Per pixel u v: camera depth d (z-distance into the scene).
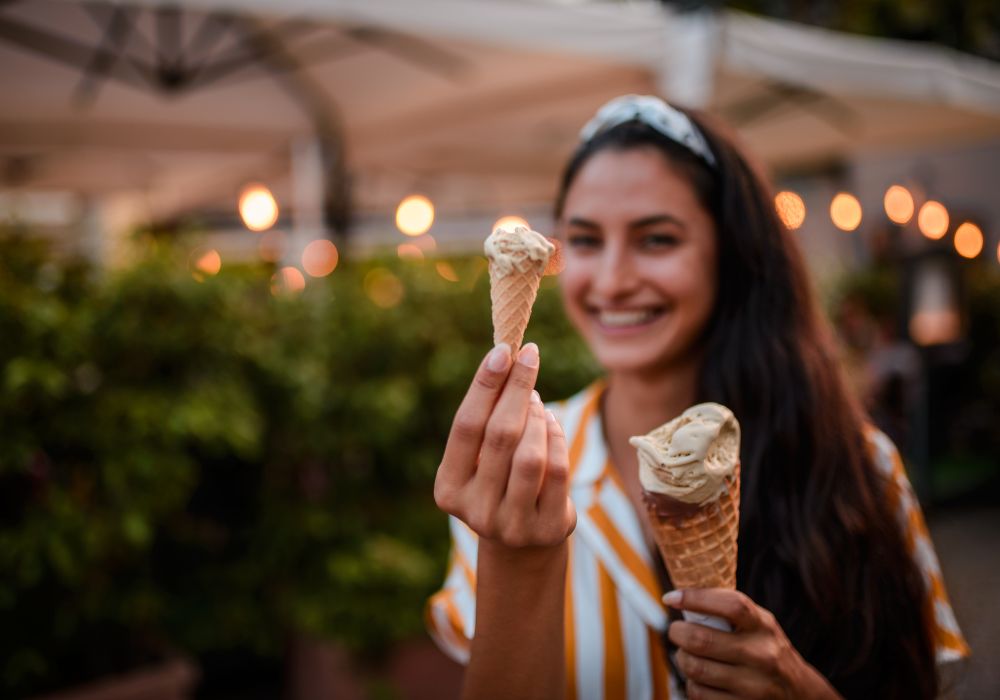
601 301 1.51
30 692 2.64
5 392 2.41
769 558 1.38
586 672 1.39
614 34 3.87
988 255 9.20
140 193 7.19
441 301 3.43
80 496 2.63
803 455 1.43
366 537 3.16
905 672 1.38
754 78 4.62
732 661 1.05
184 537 2.97
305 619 2.96
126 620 2.71
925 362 6.34
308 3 3.24
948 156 9.40
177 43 3.86
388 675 3.20
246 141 5.20
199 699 3.60
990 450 7.70
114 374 2.68
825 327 1.59
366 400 3.10
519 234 0.98
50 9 3.48
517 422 0.92
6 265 2.58
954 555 5.09
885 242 8.83
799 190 9.64
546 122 5.92
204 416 2.63
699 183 1.48
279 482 3.18
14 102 4.12
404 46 4.11
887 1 8.10
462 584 1.54
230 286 2.89
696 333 1.53
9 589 2.48
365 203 7.39
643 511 1.49
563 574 1.04
